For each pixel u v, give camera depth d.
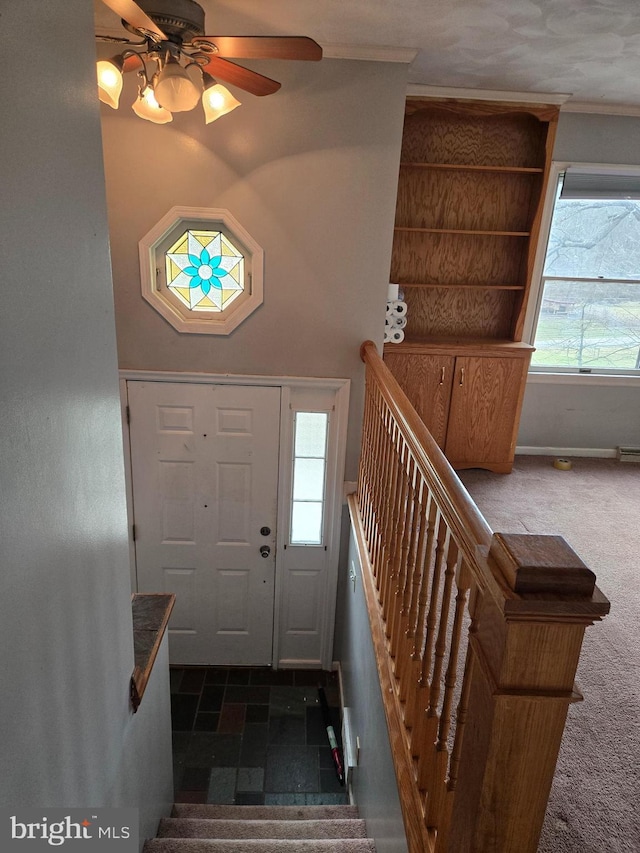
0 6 0.68
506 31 2.54
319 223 3.04
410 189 3.80
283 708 3.61
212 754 3.26
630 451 4.36
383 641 2.05
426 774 1.37
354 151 2.93
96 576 1.13
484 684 0.90
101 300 1.10
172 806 2.30
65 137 0.90
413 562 1.67
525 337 4.20
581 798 1.49
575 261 4.09
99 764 1.19
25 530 0.80
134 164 2.91
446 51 2.79
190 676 3.84
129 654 1.41
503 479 3.91
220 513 3.60
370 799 2.17
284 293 3.16
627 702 1.85
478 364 3.75
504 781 0.89
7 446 0.73
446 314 4.06
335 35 2.62
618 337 4.24
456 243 3.90
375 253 3.10
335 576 3.69
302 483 3.59
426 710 1.39
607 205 3.99
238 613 3.82
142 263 3.07
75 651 1.03
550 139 3.55
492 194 3.82
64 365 0.93
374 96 2.85
